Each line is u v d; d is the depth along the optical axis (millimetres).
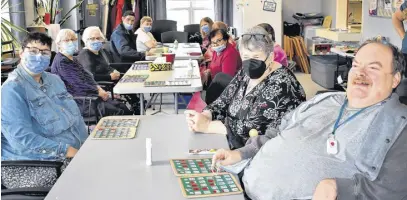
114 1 8867
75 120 2914
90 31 4938
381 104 1755
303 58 9078
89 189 1724
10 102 2482
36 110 2602
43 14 6258
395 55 1737
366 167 1617
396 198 1553
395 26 5062
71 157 2547
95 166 1968
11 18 6004
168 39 8742
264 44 2531
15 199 2057
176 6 10609
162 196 1659
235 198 1654
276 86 2520
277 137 1999
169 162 2016
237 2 9516
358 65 1782
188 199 1640
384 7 5641
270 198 1889
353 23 7277
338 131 1807
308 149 1838
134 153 2135
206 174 1871
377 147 1620
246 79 2752
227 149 2146
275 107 2490
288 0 9703
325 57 7703
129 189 1722
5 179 2332
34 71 2629
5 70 4441
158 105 6066
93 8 8703
